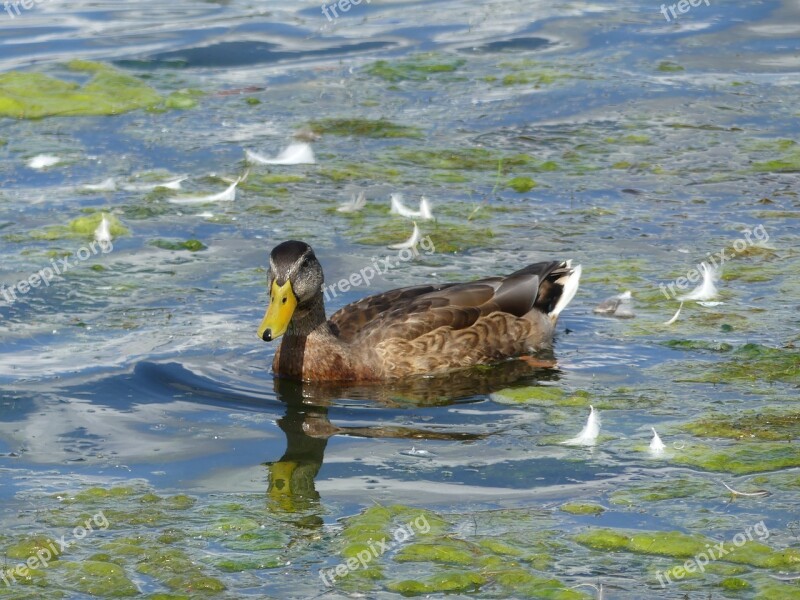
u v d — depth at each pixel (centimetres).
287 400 1330
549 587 946
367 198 1966
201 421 1262
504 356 1444
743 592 936
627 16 2997
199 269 1669
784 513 1047
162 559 996
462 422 1262
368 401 1330
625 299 1560
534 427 1239
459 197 1964
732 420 1233
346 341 1409
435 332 1414
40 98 2417
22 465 1154
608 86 2497
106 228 1780
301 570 980
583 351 1436
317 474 1145
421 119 2352
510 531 1027
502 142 2222
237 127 2306
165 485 1124
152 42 2802
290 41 2839
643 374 1361
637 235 1794
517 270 1631
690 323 1488
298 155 2133
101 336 1460
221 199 1945
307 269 1366
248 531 1041
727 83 2509
